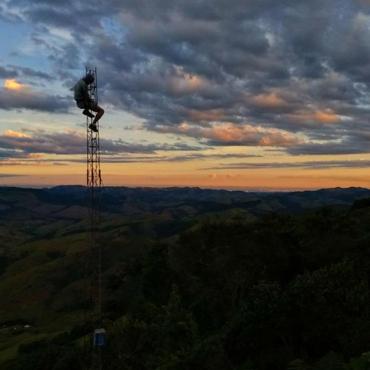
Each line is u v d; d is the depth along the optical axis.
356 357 24.69
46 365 54.69
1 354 73.12
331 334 29.58
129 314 59.22
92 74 30.64
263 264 56.59
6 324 115.00
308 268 55.69
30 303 132.00
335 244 56.00
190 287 63.09
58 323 96.94
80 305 116.31
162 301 65.62
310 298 31.14
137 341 48.09
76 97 30.61
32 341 77.62
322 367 23.19
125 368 44.12
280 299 32.22
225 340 34.91
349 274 35.31
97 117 31.27
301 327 31.03
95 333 35.19
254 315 32.88
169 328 47.97
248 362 31.14
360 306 30.62
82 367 46.28
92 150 32.66
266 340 32.03
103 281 99.19
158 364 41.59
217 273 58.66
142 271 76.69
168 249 74.69
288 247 59.25
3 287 148.75
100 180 33.59
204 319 53.97
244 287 53.25
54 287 140.25
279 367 29.55
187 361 35.16
